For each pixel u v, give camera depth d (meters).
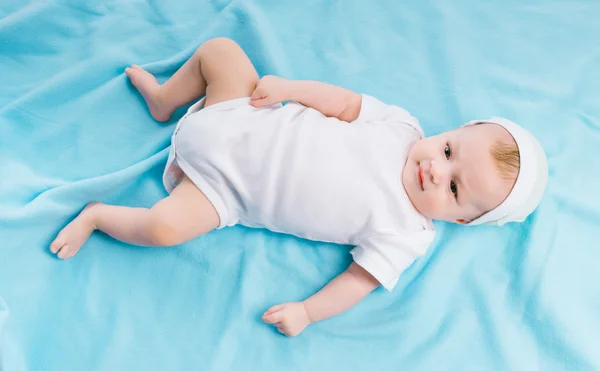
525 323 1.43
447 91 1.65
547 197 1.52
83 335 1.30
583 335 1.39
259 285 1.43
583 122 1.64
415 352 1.40
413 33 1.72
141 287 1.38
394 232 1.32
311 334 1.41
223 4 1.68
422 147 1.33
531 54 1.72
